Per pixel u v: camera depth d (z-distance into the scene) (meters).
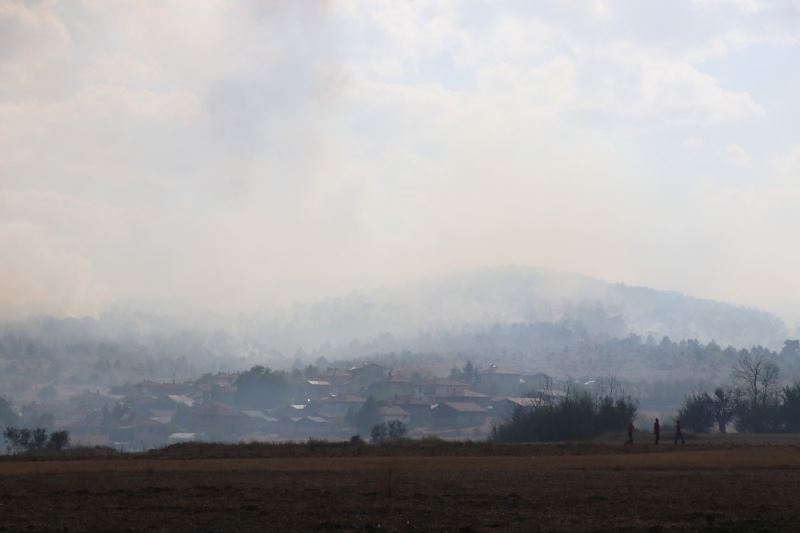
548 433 101.12
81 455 65.69
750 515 31.72
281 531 28.02
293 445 71.94
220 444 73.50
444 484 42.06
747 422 115.12
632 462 54.81
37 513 31.94
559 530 28.23
